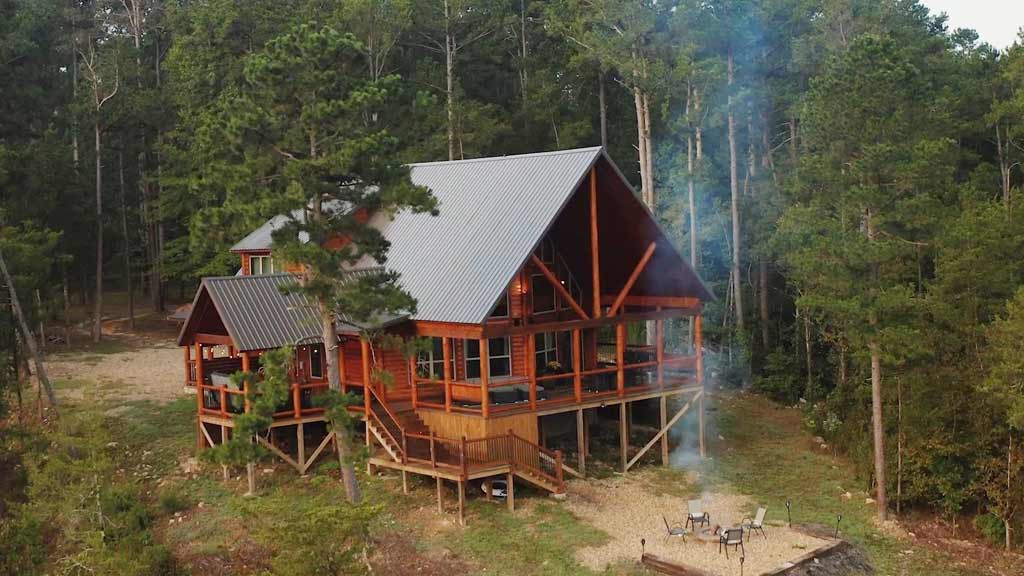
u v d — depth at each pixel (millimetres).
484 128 50562
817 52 44375
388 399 31312
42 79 51094
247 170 23547
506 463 27406
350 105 23234
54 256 48125
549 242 33719
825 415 37719
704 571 23250
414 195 23672
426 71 55500
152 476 30781
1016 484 27766
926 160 27984
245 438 22953
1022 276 30500
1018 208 32281
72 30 59500
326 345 25047
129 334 52375
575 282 34906
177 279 59875
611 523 26906
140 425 34750
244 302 29953
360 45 24328
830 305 27797
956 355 29734
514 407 28797
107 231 53062
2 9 48188
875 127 28750
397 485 29125
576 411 31891
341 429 24531
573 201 31938
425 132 51031
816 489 31391
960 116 43844
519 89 61500
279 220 40562
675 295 34344
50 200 45844
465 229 31094
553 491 28453
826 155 30844
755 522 26500
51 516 27172
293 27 24047
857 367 38031
